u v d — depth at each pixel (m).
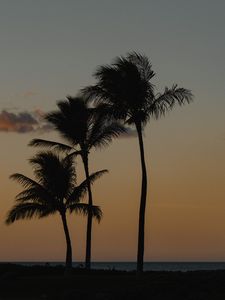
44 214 56.69
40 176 56.66
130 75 47.00
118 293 39.66
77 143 59.59
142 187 46.66
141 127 47.56
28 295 44.03
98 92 47.78
